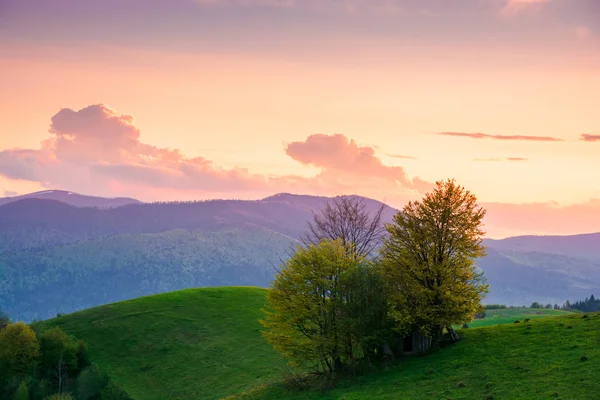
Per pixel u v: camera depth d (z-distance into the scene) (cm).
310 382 6378
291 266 6594
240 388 7469
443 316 6028
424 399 5038
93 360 9156
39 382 8212
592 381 4597
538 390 4675
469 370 5484
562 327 6194
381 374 5994
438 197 6350
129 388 8181
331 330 6253
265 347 9038
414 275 6234
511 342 6022
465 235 6219
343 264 6438
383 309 6166
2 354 8381
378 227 7688
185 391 7888
